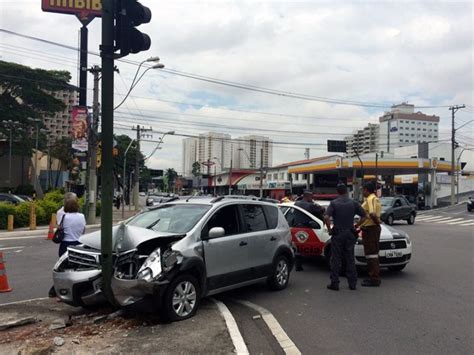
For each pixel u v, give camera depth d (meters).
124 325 5.70
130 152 73.25
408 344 5.34
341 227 8.20
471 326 6.05
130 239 6.04
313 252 10.11
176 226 6.66
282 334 5.65
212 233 6.41
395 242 9.66
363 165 47.97
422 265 11.19
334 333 5.73
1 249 14.29
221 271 6.66
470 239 18.03
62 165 63.78
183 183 104.31
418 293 7.99
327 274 9.86
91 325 5.72
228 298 7.56
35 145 55.06
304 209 10.56
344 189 8.30
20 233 19.95
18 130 51.75
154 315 6.07
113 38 5.99
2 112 50.34
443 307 7.03
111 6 5.96
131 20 5.96
